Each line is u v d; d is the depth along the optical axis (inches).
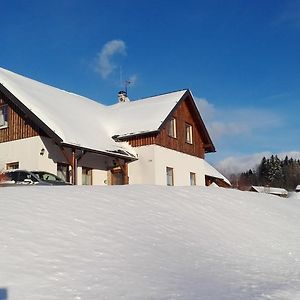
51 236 298.7
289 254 396.8
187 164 1127.0
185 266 297.7
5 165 873.5
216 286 256.7
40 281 232.8
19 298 209.6
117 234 329.7
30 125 855.7
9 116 896.3
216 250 359.3
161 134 1026.1
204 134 1216.8
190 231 385.1
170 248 330.3
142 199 439.8
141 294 228.7
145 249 313.9
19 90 909.8
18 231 295.9
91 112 1107.9
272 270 330.6
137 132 997.2
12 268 242.7
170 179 1050.1
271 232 453.7
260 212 513.7
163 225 379.2
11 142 876.6
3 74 981.2
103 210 378.0
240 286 262.4
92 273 254.4
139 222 369.4
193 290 242.2
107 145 940.0
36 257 262.5
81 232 317.4
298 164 4141.2
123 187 490.9
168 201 456.1
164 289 240.2
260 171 4170.8
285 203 604.7
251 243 406.9
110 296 222.8
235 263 333.7
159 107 1101.7
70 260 268.1
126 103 1261.1
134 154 995.9
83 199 401.1
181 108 1148.5
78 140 851.4
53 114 898.7
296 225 502.0
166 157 1031.6
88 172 944.3
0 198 375.6
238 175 4168.3
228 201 520.7
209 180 1331.2
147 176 984.3
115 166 989.2
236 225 446.3
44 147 839.7
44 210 349.1
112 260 281.0
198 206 469.4
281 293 246.7
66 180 874.1
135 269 272.4
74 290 227.3
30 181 700.0
